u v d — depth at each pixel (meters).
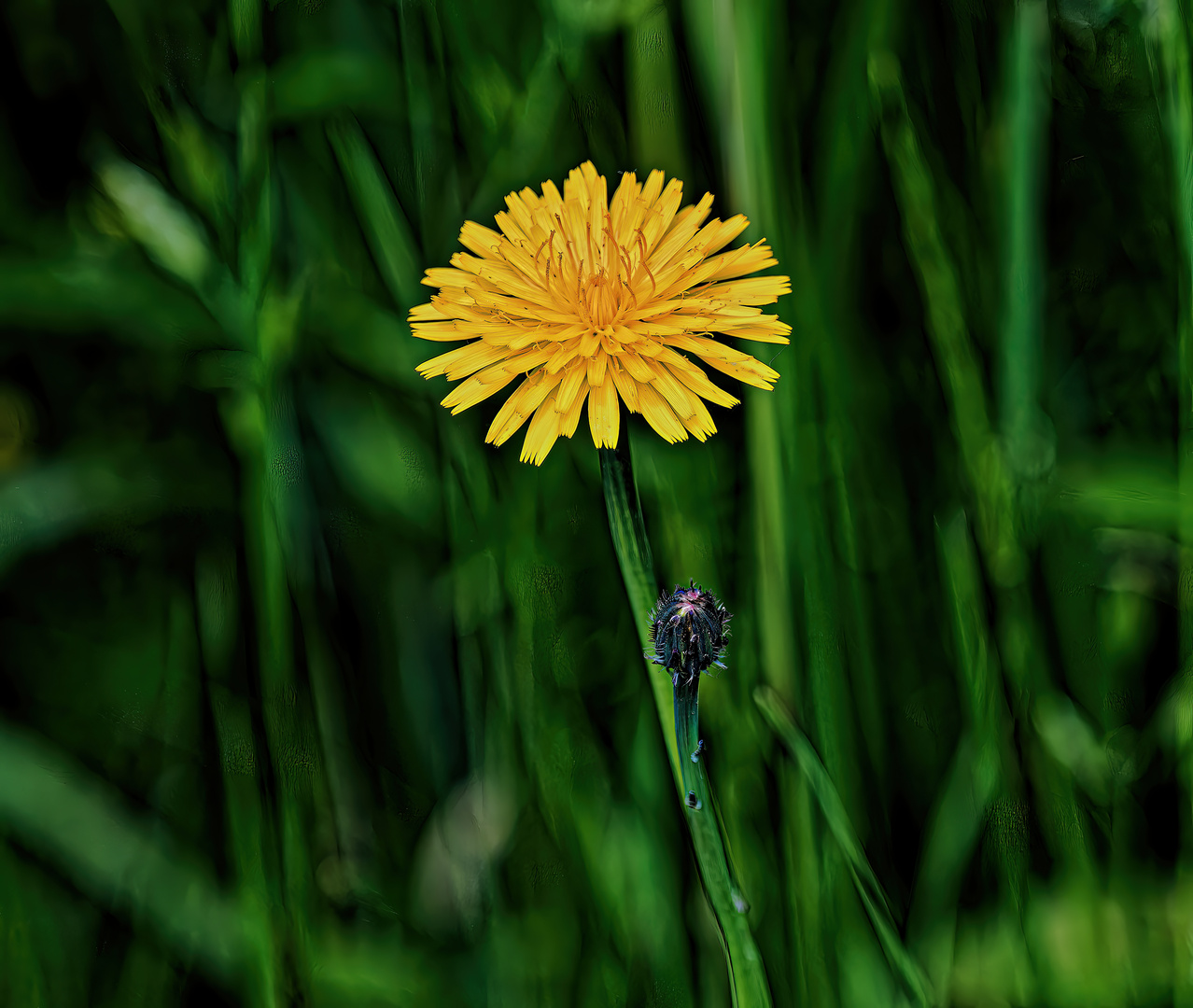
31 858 0.44
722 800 0.44
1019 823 0.43
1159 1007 0.43
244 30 0.44
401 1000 0.44
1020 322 0.44
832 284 0.44
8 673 0.44
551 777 0.44
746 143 0.44
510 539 0.44
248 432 0.44
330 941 0.44
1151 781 0.44
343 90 0.44
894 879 0.44
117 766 0.44
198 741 0.44
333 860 0.44
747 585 0.44
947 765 0.44
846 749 0.44
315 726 0.44
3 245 0.44
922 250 0.44
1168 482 0.44
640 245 0.42
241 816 0.44
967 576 0.44
